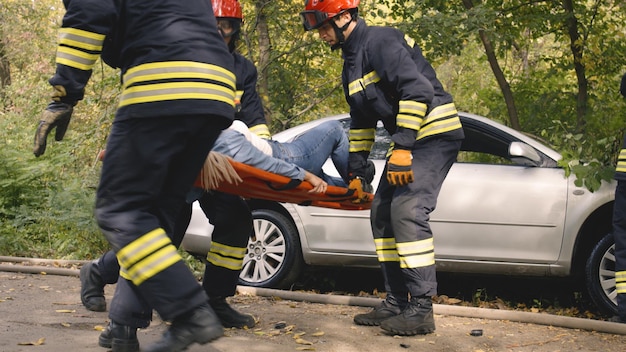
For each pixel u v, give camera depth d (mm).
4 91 16797
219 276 4840
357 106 5055
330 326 5109
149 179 3016
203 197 4824
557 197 6406
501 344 4773
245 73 4969
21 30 20625
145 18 3064
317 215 6938
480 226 6508
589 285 6289
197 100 3016
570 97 12773
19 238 8984
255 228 7078
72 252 8883
